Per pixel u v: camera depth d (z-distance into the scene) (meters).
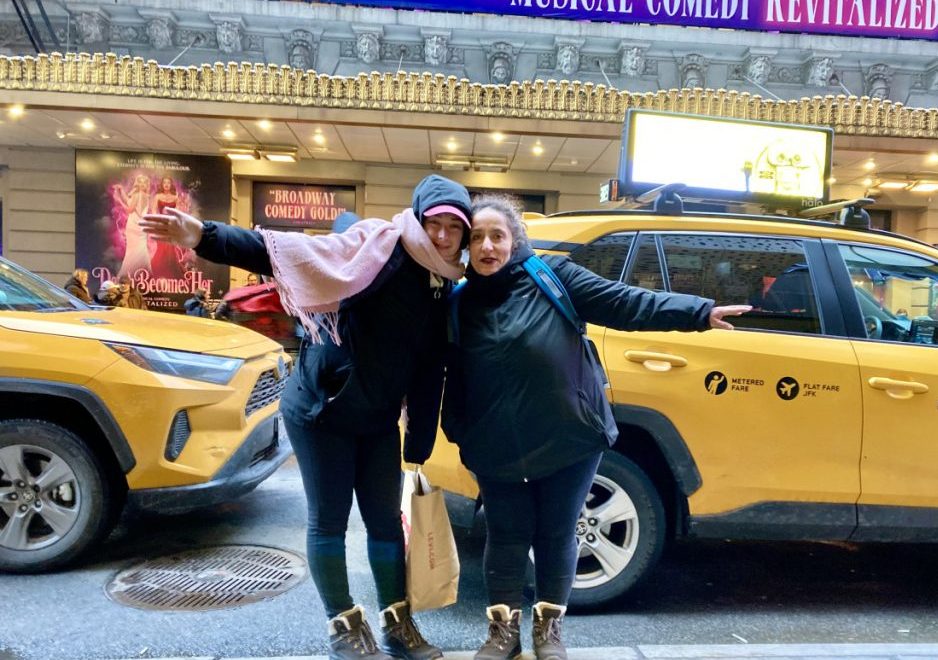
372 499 2.52
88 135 12.10
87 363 3.54
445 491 3.23
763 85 14.57
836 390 3.26
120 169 13.12
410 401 2.55
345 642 2.44
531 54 14.47
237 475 3.84
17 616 3.11
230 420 3.84
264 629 3.04
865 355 3.33
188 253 13.33
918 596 3.67
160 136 12.04
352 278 2.15
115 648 2.84
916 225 14.63
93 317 4.10
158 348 3.75
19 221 13.34
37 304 4.30
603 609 3.40
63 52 13.58
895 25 14.46
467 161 13.04
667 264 3.46
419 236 2.24
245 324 8.26
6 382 3.44
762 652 2.68
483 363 2.35
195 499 3.66
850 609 3.48
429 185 2.34
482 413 2.37
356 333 2.26
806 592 3.69
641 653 2.67
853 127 10.95
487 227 2.37
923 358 3.36
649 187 4.58
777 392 3.25
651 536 3.24
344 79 10.48
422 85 10.56
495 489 2.49
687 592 3.65
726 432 3.22
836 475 3.25
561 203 14.07
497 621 2.53
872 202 3.83
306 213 13.95
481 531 3.22
